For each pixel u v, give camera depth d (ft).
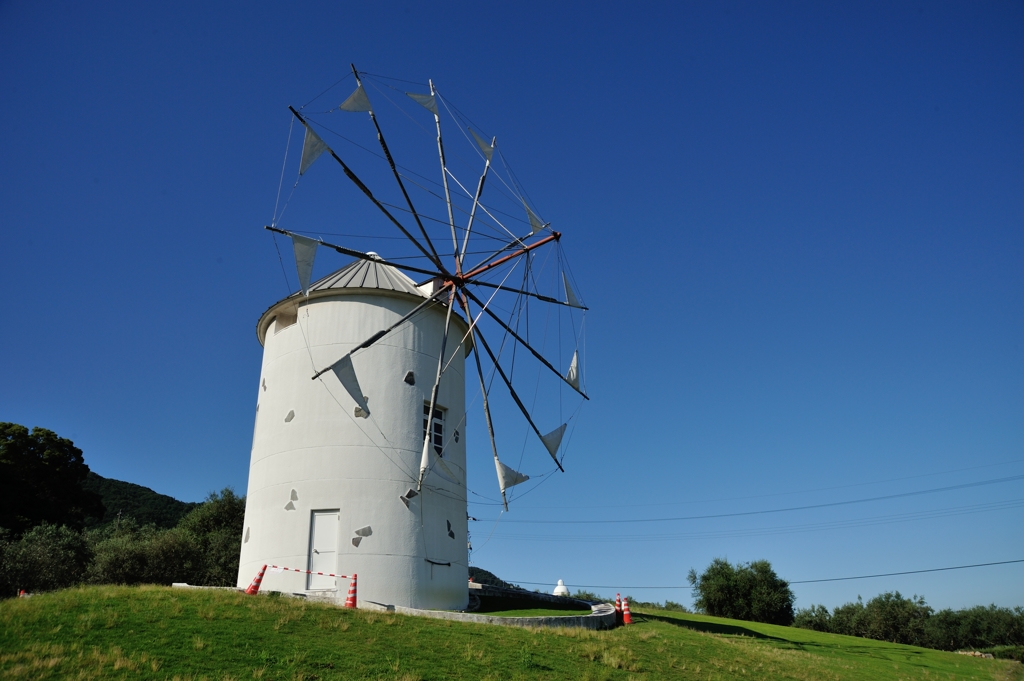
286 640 45.50
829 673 67.82
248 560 71.10
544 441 75.51
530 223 73.56
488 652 49.88
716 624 102.12
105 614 45.55
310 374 73.46
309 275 64.80
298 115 62.69
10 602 47.55
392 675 42.29
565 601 88.63
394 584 66.90
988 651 133.69
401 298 77.36
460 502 76.79
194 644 42.32
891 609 199.31
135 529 153.28
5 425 137.80
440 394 77.66
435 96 75.46
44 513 136.56
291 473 70.23
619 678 50.11
